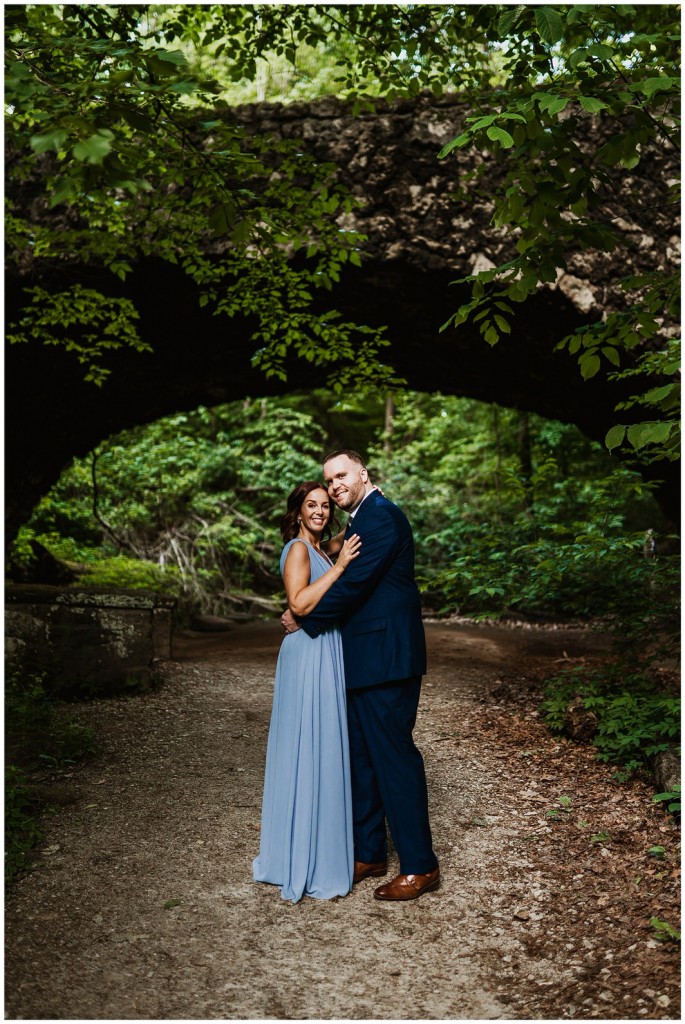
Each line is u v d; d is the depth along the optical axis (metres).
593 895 3.37
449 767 4.93
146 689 6.46
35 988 2.78
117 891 3.50
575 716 5.22
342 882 3.51
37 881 3.55
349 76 6.10
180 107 3.82
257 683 7.15
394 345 8.66
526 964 2.96
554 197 3.20
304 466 15.00
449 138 7.12
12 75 2.68
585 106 2.85
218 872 3.69
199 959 3.02
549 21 2.94
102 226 6.22
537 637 9.80
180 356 8.78
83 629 6.20
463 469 15.53
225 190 4.15
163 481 13.31
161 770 4.91
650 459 5.29
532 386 8.86
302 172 5.23
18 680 5.71
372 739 3.54
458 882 3.59
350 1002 2.76
